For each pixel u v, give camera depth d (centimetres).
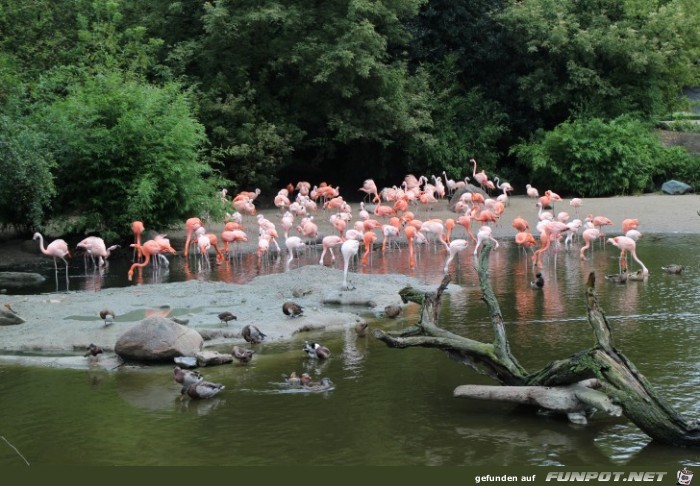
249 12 2638
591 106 3225
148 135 2003
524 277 1534
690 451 677
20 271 1764
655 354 941
